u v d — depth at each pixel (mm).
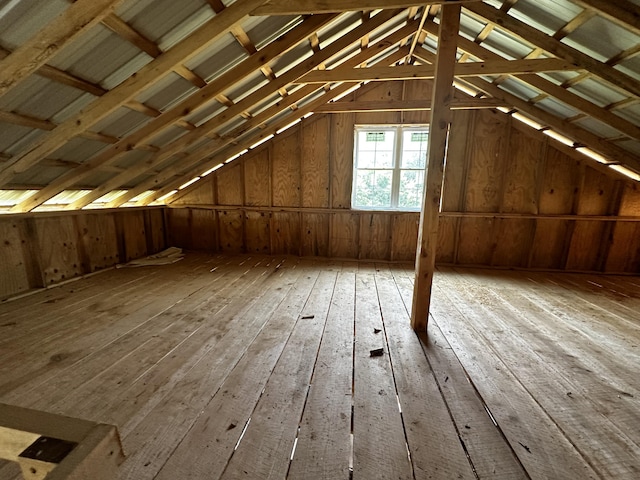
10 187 2662
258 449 1316
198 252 5371
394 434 1415
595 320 2783
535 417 1544
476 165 4508
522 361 2070
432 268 2412
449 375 1892
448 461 1275
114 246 4371
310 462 1258
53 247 3457
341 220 4973
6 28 1368
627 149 3527
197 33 1861
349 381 1812
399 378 1852
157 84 2232
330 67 3785
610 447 1364
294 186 4996
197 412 1529
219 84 2443
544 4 2268
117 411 1525
